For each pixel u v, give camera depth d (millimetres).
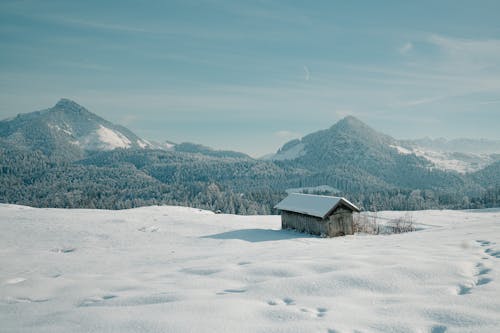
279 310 7352
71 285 11914
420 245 16328
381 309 7293
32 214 47406
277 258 14758
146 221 42219
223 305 7711
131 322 6770
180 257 19609
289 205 35875
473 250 14203
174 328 6379
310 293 8742
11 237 31547
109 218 44312
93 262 19500
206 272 12648
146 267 16562
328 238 29375
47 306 9172
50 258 21125
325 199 32469
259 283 9789
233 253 19156
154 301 8578
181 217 46625
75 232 34062
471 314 6586
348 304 7707
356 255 13398
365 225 34781
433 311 6926
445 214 56438
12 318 8172
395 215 54281
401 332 6078
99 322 6902
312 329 6250
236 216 52219
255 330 6254
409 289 8648
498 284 8477
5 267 18406
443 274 9695
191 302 7973
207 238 30766
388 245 17406
